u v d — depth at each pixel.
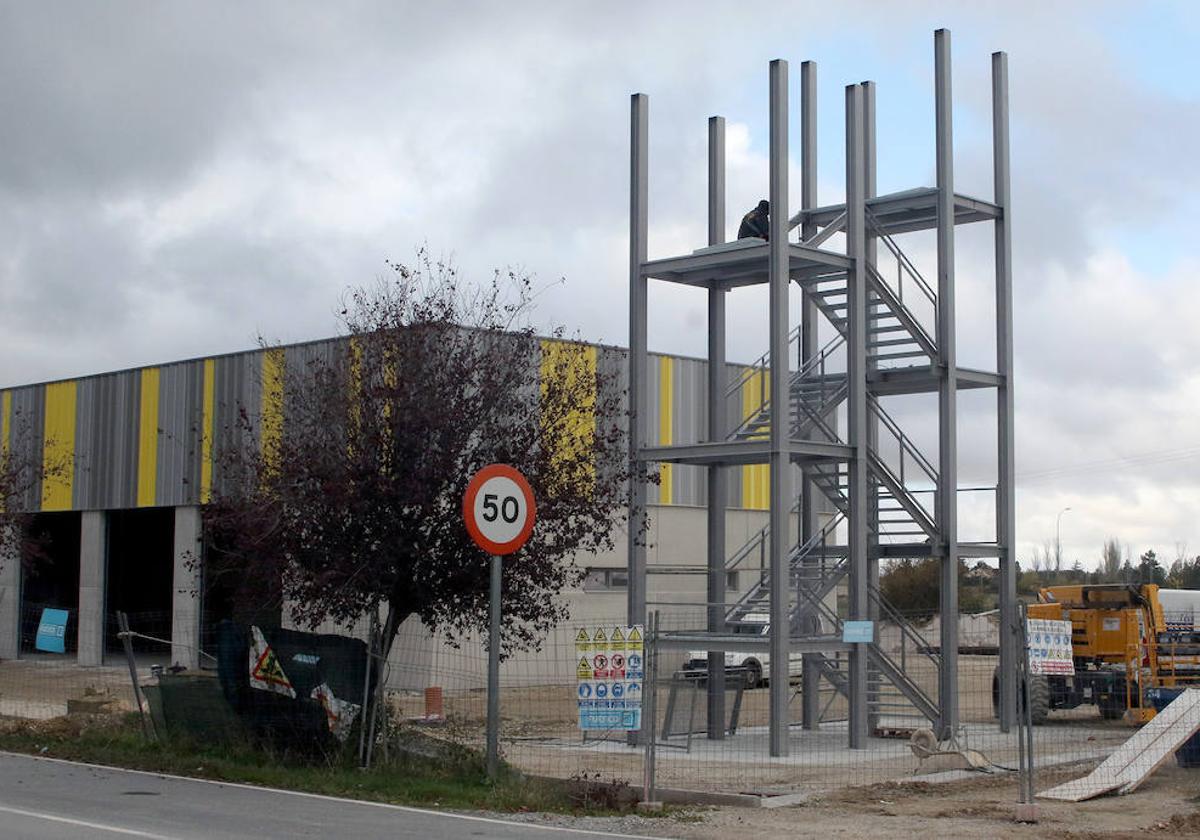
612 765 19.84
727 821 14.12
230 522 17.30
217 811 13.62
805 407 23.77
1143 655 28.33
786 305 21.72
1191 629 30.33
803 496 26.38
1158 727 18.78
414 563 16.80
